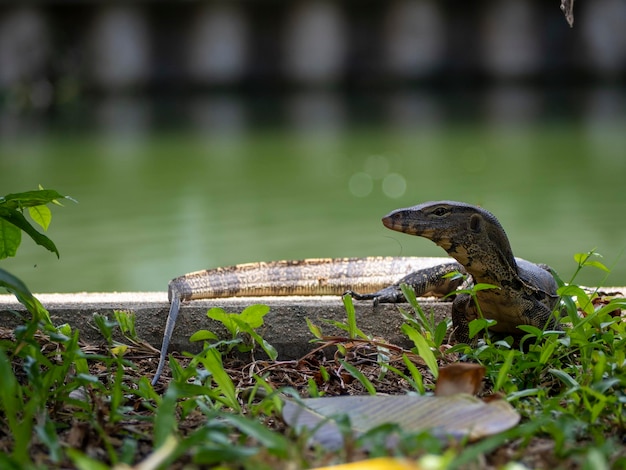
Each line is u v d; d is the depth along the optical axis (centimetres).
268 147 2666
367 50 4153
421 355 404
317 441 344
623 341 444
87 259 1152
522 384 434
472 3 4094
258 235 1328
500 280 514
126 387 425
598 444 346
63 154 2533
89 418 378
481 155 2350
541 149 2430
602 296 584
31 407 334
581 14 4066
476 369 386
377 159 2339
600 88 4116
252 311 477
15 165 2284
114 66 4119
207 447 311
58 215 1557
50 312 546
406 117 3419
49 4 4041
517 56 4103
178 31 4134
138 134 3075
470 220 509
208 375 422
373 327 559
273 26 4150
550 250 1138
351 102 4041
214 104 4078
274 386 461
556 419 372
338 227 1398
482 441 336
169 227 1413
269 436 314
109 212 1578
